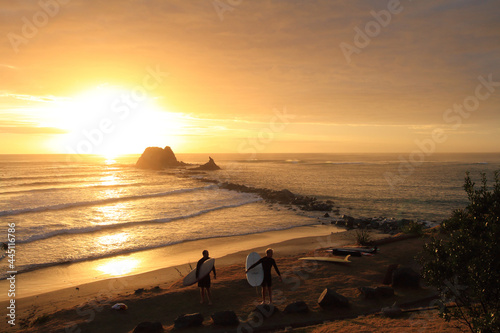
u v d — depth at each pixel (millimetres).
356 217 35750
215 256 20719
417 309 9570
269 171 119062
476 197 6621
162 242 24281
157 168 128125
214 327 8797
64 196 47969
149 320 9664
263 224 31125
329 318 9312
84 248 22516
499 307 5801
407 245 16547
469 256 5965
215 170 122812
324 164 177625
